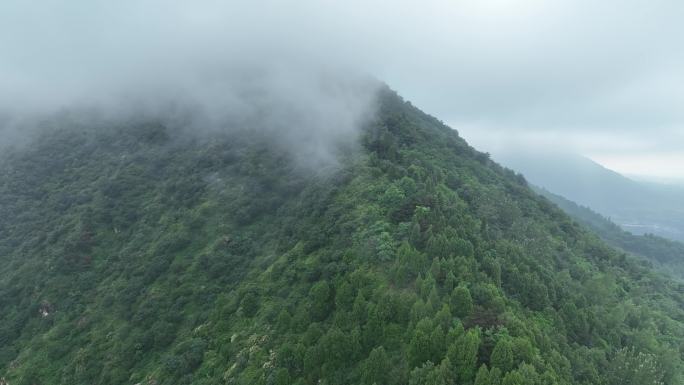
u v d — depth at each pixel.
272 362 56.97
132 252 103.88
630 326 86.44
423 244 67.31
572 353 57.56
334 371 51.69
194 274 91.88
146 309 85.06
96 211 116.31
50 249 108.44
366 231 74.62
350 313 56.81
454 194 98.88
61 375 78.56
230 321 74.31
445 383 42.75
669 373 70.25
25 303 96.62
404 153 117.25
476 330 47.97
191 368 68.19
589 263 110.75
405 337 51.22
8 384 79.19
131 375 73.31
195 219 107.69
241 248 98.25
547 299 68.12
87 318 88.25
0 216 127.00
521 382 41.66
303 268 75.75
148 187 130.38
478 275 61.41
